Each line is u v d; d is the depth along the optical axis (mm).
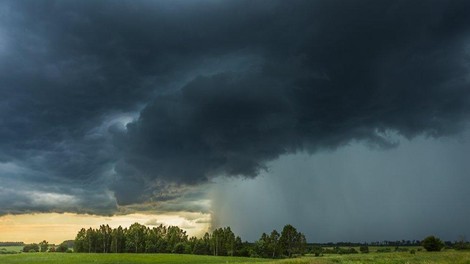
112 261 92688
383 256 66812
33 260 93500
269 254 158750
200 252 165375
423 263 52938
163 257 108688
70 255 111812
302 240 163000
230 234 167000
